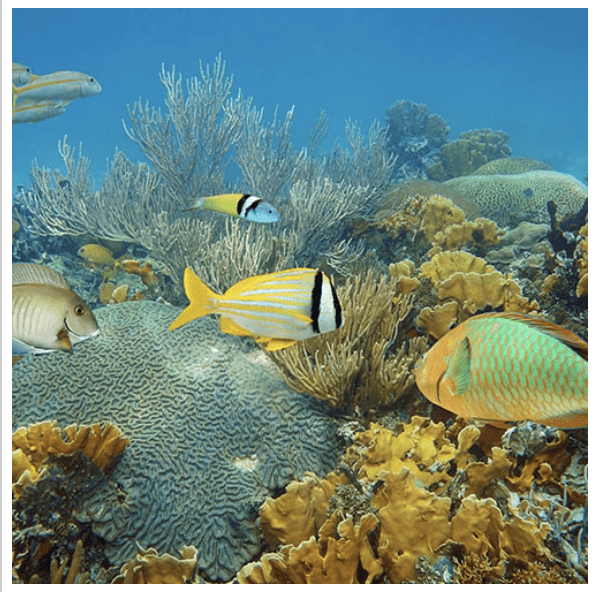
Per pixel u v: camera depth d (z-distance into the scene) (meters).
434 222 6.89
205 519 3.07
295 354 3.66
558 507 2.56
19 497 2.61
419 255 6.84
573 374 1.37
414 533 2.39
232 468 3.33
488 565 2.28
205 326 4.45
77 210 7.83
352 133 9.82
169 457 3.32
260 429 3.53
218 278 5.09
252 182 8.42
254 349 4.38
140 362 3.93
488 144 16.50
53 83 5.32
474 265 4.79
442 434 2.94
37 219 8.16
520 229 7.20
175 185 8.41
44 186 8.12
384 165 9.19
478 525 2.35
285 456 3.40
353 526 2.33
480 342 1.55
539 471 2.75
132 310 4.61
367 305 3.76
